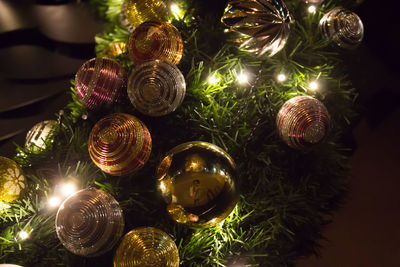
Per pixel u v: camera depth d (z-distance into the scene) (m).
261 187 0.63
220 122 0.62
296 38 0.67
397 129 0.92
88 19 1.07
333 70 0.70
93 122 0.64
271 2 0.57
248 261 0.60
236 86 0.65
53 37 1.05
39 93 0.97
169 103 0.56
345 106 0.70
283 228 0.62
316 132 0.58
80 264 0.58
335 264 0.77
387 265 0.77
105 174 0.60
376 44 0.90
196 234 0.59
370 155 0.90
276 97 0.65
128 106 0.62
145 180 0.61
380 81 0.90
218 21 0.71
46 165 0.63
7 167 0.56
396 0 0.90
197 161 0.52
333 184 0.70
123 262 0.52
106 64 0.58
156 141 0.62
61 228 0.52
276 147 0.64
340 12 0.63
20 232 0.57
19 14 1.07
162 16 0.64
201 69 0.64
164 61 0.56
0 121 0.93
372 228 0.81
